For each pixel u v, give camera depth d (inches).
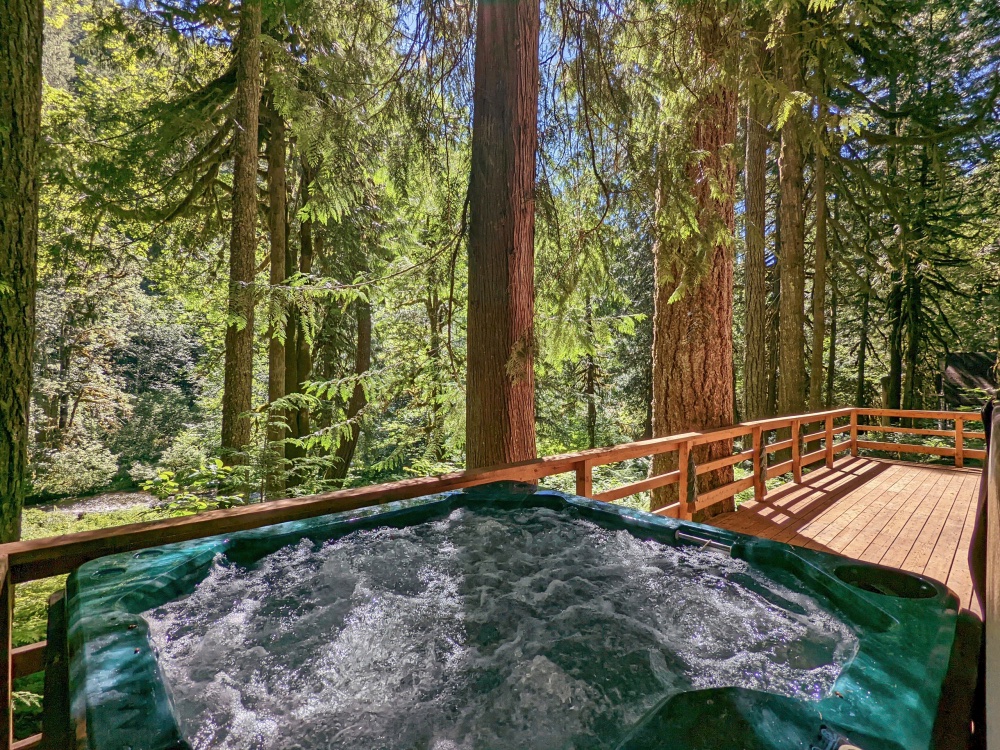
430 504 94.2
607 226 167.9
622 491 127.4
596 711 49.4
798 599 64.9
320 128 204.5
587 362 503.8
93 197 249.8
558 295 172.6
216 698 51.4
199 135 288.4
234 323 209.8
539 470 111.7
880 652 48.0
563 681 54.3
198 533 73.5
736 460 176.7
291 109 215.3
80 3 304.0
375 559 80.6
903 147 345.7
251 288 213.8
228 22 248.5
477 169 133.4
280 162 309.9
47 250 284.5
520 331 132.1
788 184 300.8
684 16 140.6
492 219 131.1
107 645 47.0
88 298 350.6
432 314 280.7
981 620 53.9
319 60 209.0
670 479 144.0
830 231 415.2
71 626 51.2
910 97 318.0
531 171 134.4
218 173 312.0
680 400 168.7
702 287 164.2
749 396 311.1
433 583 76.9
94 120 273.3
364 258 345.1
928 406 531.5
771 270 461.1
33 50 106.7
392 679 56.3
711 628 62.5
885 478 233.1
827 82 238.8
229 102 286.2
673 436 146.4
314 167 235.5
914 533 156.8
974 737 36.9
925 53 337.1
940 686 42.4
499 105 130.1
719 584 72.5
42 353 506.6
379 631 65.2
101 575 61.8
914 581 62.4
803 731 37.7
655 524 86.7
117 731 36.4
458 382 213.8
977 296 403.9
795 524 165.3
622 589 74.2
